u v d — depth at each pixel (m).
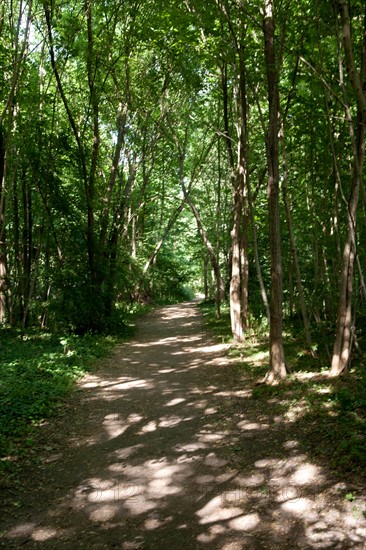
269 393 8.11
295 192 14.02
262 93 11.20
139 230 33.31
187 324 21.38
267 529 4.08
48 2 12.77
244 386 9.02
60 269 15.77
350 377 7.86
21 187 17.11
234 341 14.27
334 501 4.38
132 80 18.48
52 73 15.12
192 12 10.05
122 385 9.66
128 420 7.29
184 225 34.19
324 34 8.16
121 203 18.48
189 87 15.87
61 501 4.67
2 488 4.89
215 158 23.23
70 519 4.33
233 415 7.29
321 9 8.00
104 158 23.72
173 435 6.57
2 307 17.30
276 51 9.67
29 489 4.91
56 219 15.99
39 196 16.39
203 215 27.48
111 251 17.36
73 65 19.14
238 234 14.27
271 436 6.22
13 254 18.78
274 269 8.86
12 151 14.55
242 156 13.90
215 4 9.64
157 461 5.66
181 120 20.75
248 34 10.73
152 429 6.85
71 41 14.34
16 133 13.79
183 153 20.69
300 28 8.89
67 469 5.44
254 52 10.65
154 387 9.48
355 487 4.55
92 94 15.70
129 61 17.53
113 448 6.11
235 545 3.88
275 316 8.90
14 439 6.17
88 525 4.23
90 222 15.98
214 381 9.77
